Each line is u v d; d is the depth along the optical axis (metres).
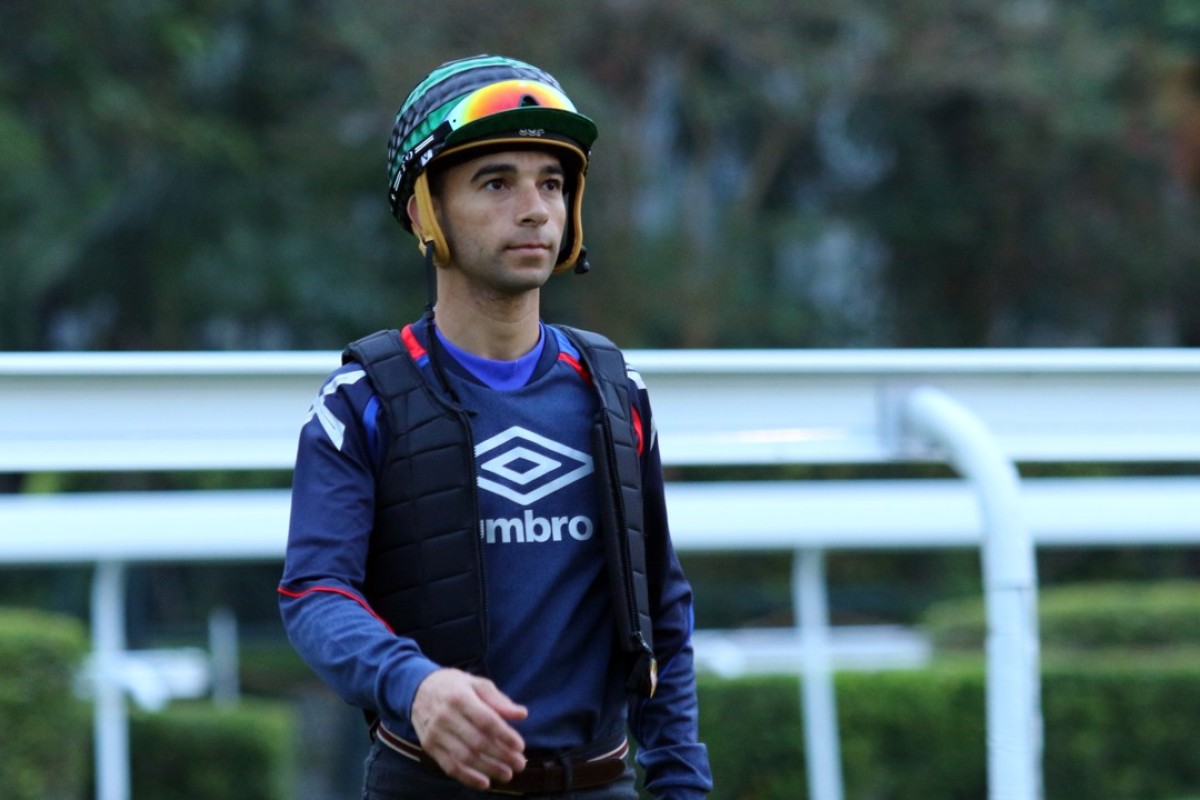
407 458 8.06
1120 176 69.12
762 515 19.00
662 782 8.71
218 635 44.38
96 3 55.62
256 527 17.88
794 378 13.91
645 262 62.47
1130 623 34.62
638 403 8.76
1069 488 19.03
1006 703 12.41
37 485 50.25
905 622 56.12
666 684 8.82
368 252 67.38
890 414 13.95
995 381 14.18
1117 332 74.06
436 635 8.01
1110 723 32.28
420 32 57.69
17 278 59.84
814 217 69.69
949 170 70.12
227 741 32.59
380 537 8.10
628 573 8.27
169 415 13.00
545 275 8.25
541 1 57.25
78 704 25.41
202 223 64.94
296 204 65.19
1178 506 19.00
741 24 59.84
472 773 7.02
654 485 8.87
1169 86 70.25
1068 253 70.69
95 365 12.74
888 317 74.94
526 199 8.19
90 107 56.34
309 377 13.18
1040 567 58.84
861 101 66.62
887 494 19.38
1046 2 66.81
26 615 28.09
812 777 21.41
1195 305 73.94
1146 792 32.25
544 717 8.11
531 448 8.25
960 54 61.78
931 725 31.00
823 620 21.92
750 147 70.38
